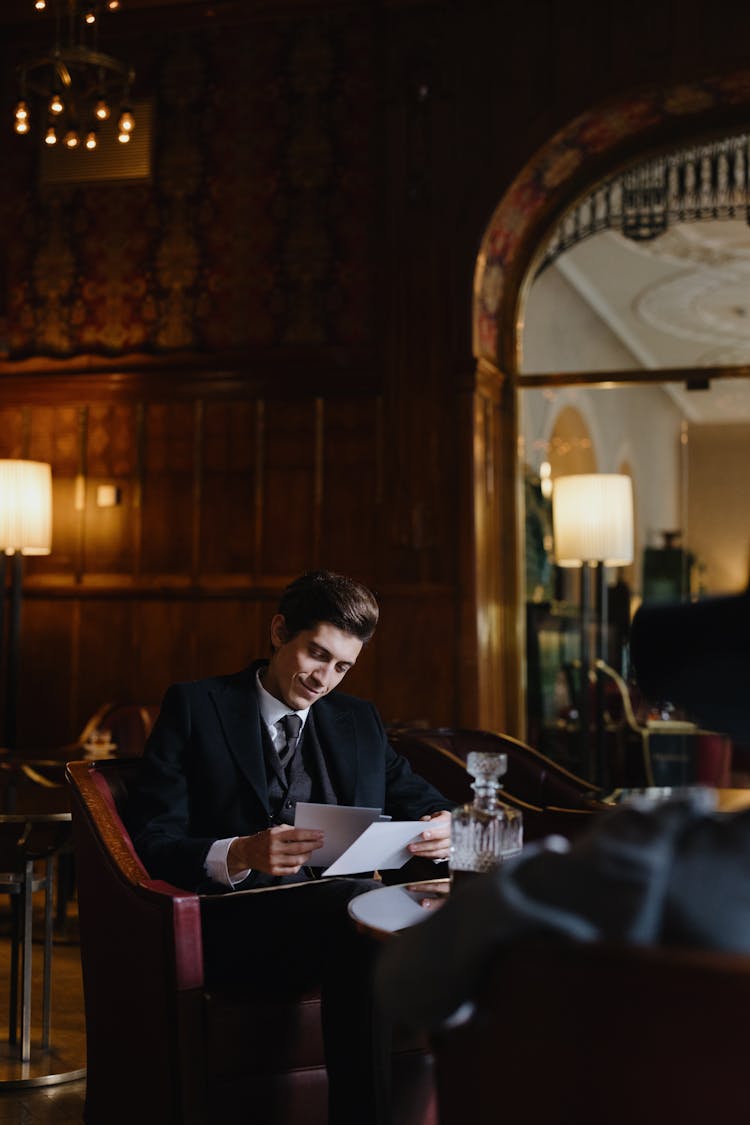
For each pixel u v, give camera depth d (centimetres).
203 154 718
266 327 701
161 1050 244
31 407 725
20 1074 340
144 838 268
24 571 718
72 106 549
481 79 671
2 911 537
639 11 646
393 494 672
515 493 703
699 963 110
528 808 356
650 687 147
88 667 704
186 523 700
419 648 660
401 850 248
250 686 294
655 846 122
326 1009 245
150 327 716
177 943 240
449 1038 135
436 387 671
